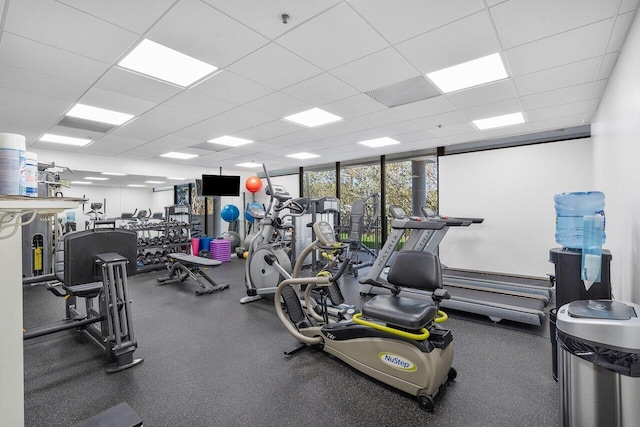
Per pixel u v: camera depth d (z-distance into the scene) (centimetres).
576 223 258
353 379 232
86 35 219
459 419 188
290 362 258
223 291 493
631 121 221
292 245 600
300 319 293
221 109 379
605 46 238
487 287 453
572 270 211
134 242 258
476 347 288
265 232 443
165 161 754
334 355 257
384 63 265
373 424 184
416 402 204
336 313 325
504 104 366
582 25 211
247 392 217
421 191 684
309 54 250
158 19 202
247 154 678
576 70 278
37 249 511
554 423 184
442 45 237
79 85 303
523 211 508
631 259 225
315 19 204
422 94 334
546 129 477
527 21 207
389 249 446
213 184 760
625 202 242
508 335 316
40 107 362
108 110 378
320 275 291
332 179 848
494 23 209
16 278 98
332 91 326
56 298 445
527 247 504
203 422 187
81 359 267
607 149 314
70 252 224
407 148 620
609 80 293
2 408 95
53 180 480
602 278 201
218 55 250
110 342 253
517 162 513
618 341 131
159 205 753
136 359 260
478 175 550
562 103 362
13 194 82
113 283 243
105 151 621
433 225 404
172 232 721
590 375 137
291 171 913
